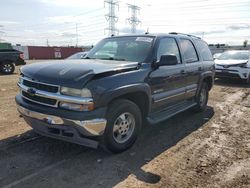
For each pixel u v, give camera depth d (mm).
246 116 6902
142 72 4520
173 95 5512
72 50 54125
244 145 4859
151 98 4781
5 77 14672
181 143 4883
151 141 4945
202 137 5230
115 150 4238
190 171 3834
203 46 7230
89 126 3699
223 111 7387
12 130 5242
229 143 4941
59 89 3797
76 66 4152
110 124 4016
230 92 10602
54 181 3479
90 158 4152
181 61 5840
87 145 3912
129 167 3900
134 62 4621
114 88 3918
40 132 4223
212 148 4684
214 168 3943
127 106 4227
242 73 12523
